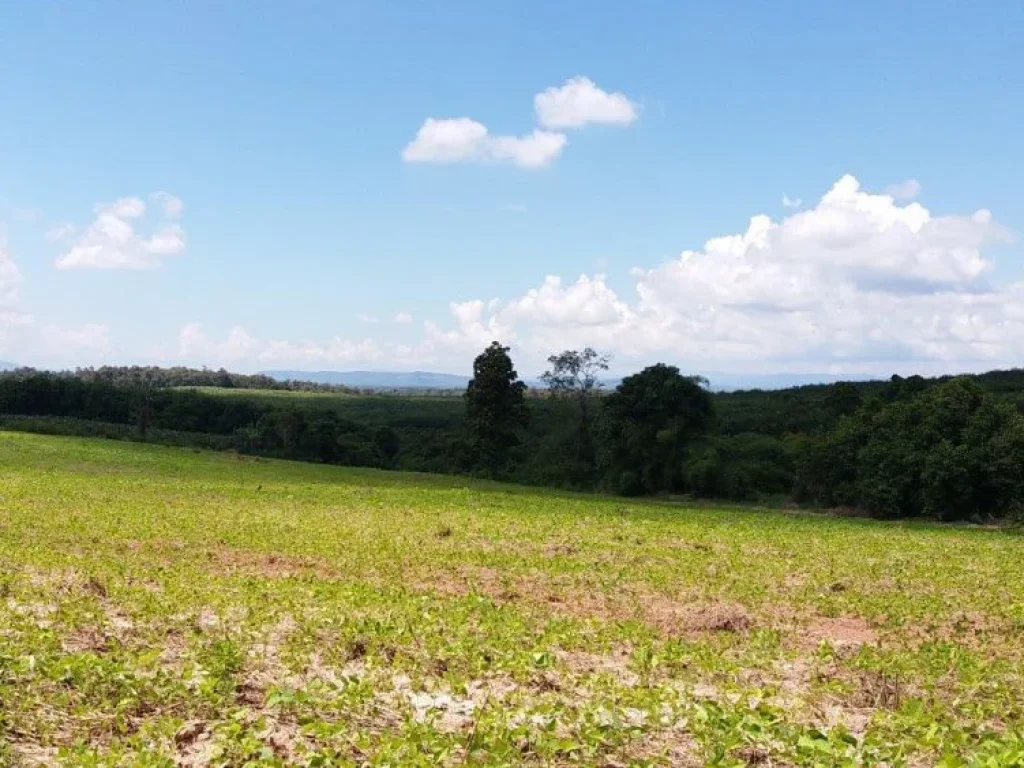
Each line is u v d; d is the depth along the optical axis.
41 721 9.20
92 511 34.69
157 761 8.00
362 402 159.00
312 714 9.83
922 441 61.97
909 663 13.85
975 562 30.05
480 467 87.75
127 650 12.19
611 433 77.25
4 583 16.64
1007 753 8.47
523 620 16.25
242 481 57.81
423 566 24.33
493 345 89.00
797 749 8.91
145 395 111.44
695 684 12.24
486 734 8.99
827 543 35.09
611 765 8.90
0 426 89.44
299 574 22.14
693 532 37.22
